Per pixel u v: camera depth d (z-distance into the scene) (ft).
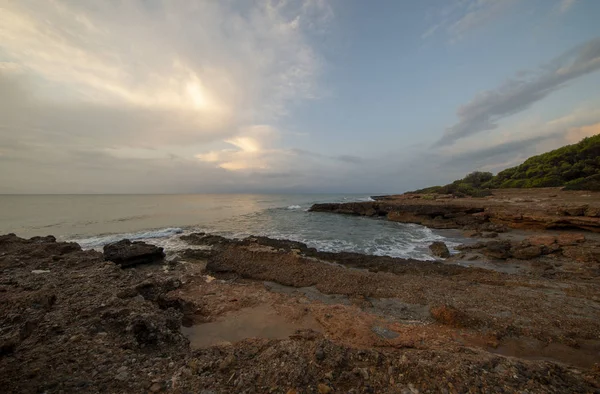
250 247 51.34
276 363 15.14
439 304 29.66
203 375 14.34
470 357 15.84
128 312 21.35
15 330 17.04
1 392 11.91
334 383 13.46
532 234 69.46
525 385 13.24
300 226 96.78
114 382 13.52
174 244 65.51
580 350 20.71
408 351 17.17
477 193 160.86
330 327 23.90
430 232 83.56
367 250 61.31
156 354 17.06
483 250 54.54
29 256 40.45
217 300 29.91
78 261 38.29
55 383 12.92
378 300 31.86
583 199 99.45
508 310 27.61
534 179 167.73
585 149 157.28
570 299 30.42
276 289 36.55
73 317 20.30
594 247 49.57
